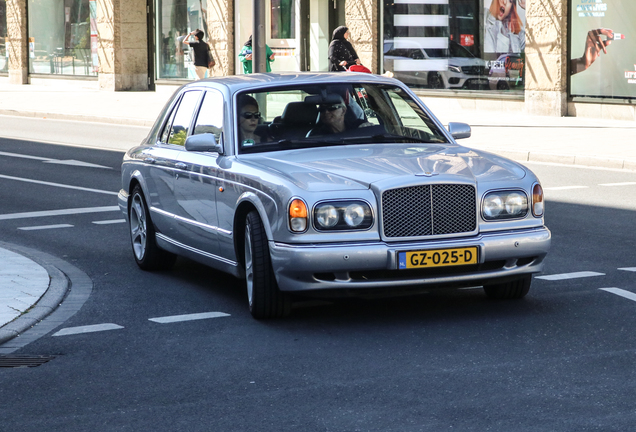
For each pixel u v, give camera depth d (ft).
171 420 17.22
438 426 16.43
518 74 84.02
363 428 16.44
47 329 24.40
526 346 21.47
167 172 29.43
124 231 39.45
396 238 22.95
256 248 23.90
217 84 28.78
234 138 26.53
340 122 27.25
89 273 31.60
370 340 22.31
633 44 75.82
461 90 88.69
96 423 17.21
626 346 21.30
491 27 85.87
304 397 18.29
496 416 16.85
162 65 123.44
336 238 22.82
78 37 133.80
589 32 78.54
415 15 91.91
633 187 47.88
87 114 92.99
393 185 22.93
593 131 69.05
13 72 145.79
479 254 23.26
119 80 125.70
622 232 36.14
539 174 53.26
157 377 19.97
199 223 27.48
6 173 57.93
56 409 18.10
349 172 23.70
